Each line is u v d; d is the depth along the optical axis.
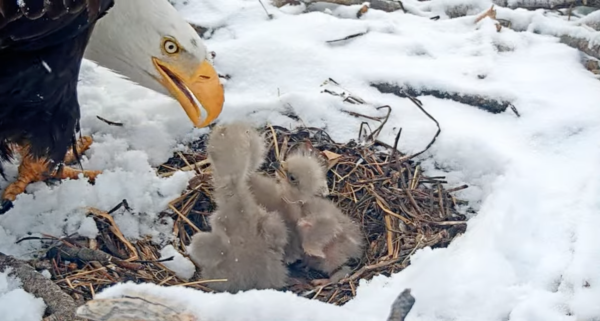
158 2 0.60
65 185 0.62
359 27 0.79
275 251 0.58
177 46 0.60
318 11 0.85
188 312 0.45
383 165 0.65
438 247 0.58
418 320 0.50
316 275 0.61
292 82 0.73
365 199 0.63
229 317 0.45
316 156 0.64
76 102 0.60
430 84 0.72
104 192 0.61
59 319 0.48
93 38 0.60
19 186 0.62
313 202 0.60
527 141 0.66
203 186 0.64
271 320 0.46
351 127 0.69
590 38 0.78
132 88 0.72
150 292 0.45
